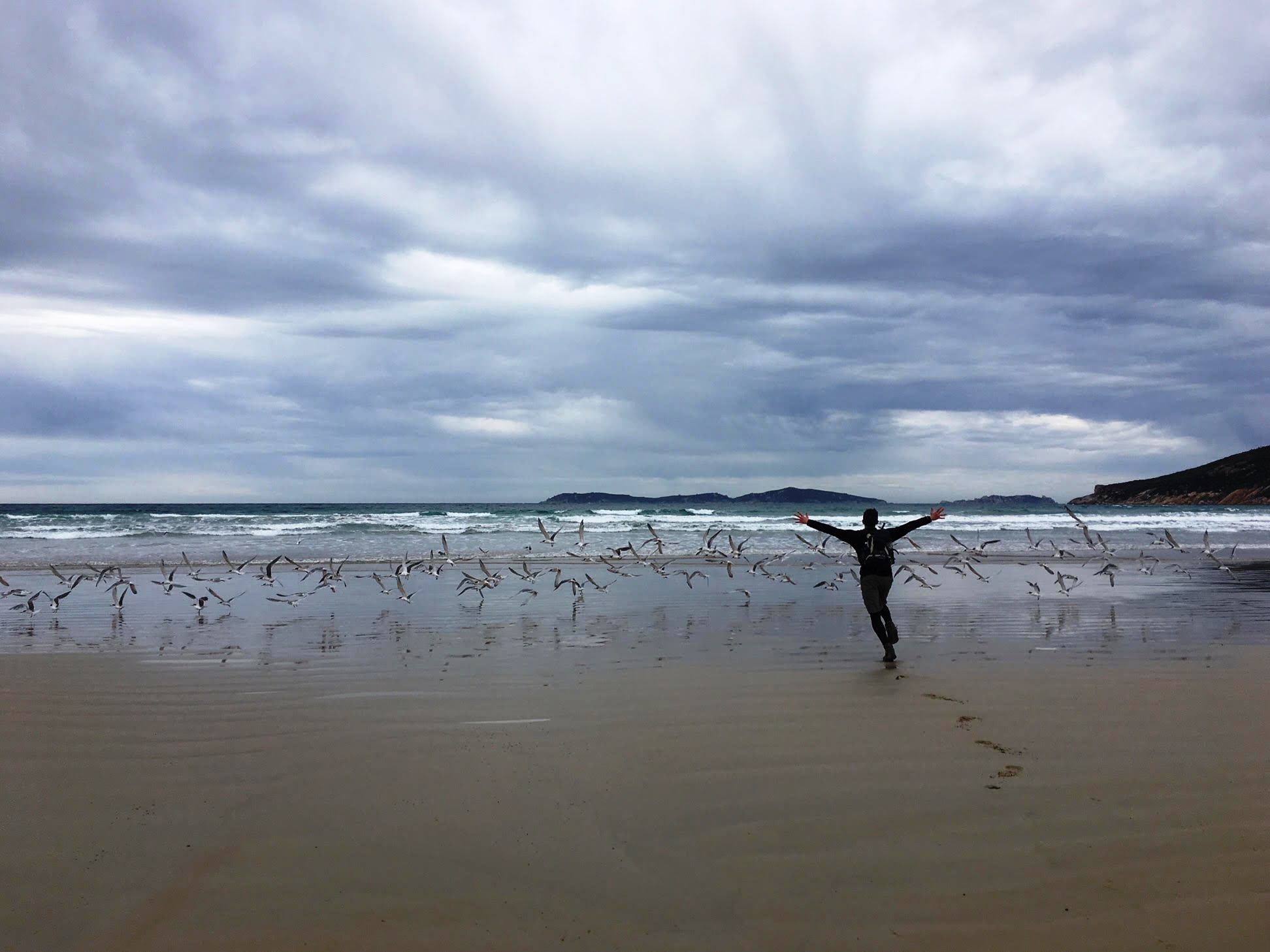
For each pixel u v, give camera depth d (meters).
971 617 12.83
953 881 4.06
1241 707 7.15
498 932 3.62
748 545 29.50
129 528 35.00
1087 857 4.30
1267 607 14.05
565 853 4.36
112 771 5.59
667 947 3.52
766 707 7.17
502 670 8.77
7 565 21.80
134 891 3.98
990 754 5.88
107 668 8.88
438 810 4.91
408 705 7.28
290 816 4.84
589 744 6.12
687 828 4.66
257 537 31.38
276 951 3.49
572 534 33.53
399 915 3.77
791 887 4.00
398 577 16.50
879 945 3.53
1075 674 8.51
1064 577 15.86
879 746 6.08
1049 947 3.51
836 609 13.79
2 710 7.10
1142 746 6.07
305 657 9.53
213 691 7.82
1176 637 10.91
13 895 3.94
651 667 8.95
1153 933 3.61
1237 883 4.03
